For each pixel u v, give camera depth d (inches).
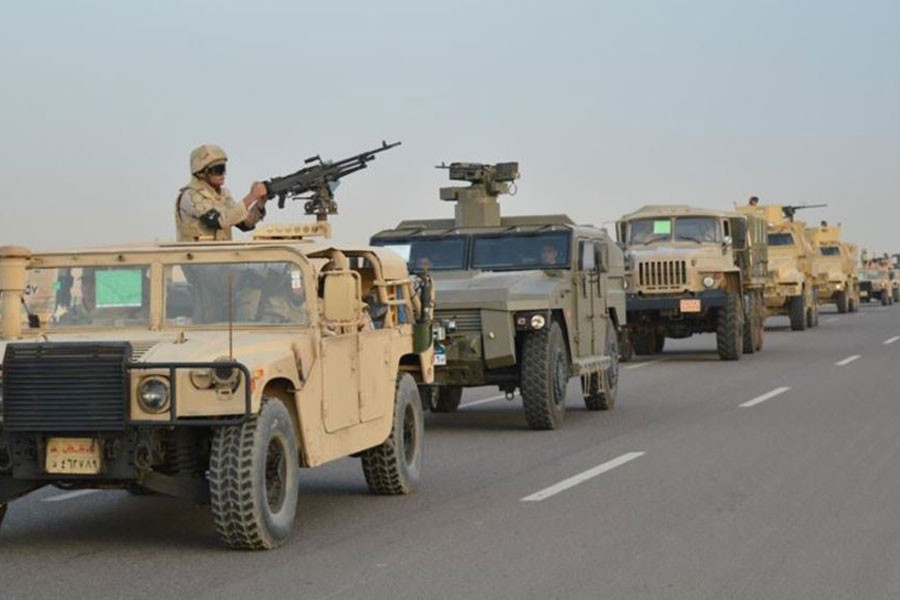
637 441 722.2
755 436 730.8
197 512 519.5
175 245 482.6
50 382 413.4
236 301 470.9
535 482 583.8
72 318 476.7
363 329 514.0
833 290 2564.0
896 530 462.3
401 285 559.8
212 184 524.4
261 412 430.0
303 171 615.8
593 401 890.1
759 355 1427.2
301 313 467.8
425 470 627.5
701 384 1083.9
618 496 541.3
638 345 1475.1
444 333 770.8
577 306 840.3
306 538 458.9
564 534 462.6
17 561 427.8
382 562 419.2
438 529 474.6
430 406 827.4
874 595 373.1
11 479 437.7
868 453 653.9
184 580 396.2
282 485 445.1
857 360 1310.3
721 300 1352.1
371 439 515.2
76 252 478.3
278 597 374.3
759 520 483.2
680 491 551.2
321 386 466.6
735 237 1421.0
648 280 1366.9
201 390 414.0
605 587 383.9
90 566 418.3
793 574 398.6
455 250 856.9
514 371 797.2
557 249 844.6
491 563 417.1
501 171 906.1
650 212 1437.0
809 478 578.6
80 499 555.2
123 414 411.2
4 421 415.8
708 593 375.9
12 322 471.2
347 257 538.3
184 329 470.0
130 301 475.2
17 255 473.7
